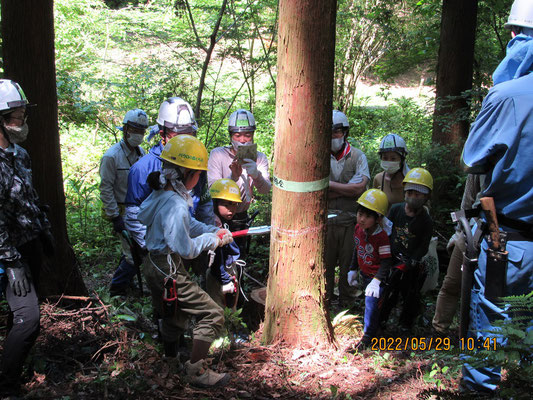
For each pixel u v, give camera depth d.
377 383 3.47
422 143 9.42
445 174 8.07
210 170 4.97
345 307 5.23
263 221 6.89
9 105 2.98
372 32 13.23
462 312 2.87
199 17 9.22
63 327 3.78
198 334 3.40
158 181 3.35
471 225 3.03
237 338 4.20
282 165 3.66
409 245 4.36
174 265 3.36
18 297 3.05
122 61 10.80
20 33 3.96
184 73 8.41
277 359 3.75
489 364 2.14
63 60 10.52
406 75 20.05
